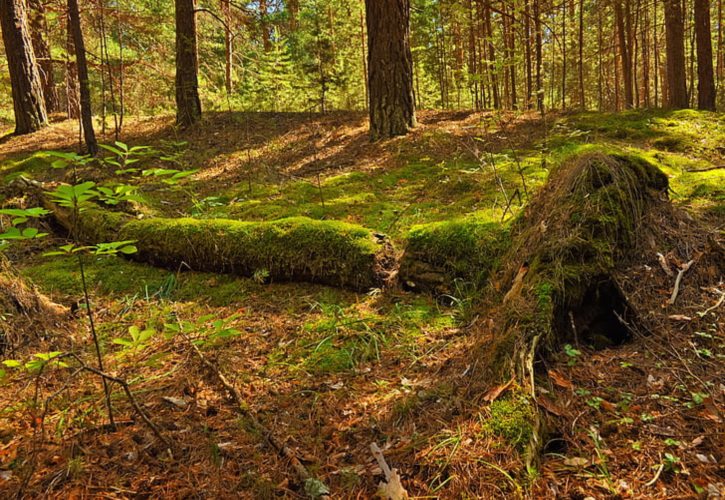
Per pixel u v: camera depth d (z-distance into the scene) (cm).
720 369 250
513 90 1088
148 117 1252
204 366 311
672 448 204
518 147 722
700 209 397
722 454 198
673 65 1125
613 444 211
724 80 1884
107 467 222
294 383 291
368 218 522
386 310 371
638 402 234
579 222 310
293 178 706
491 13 1463
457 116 981
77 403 278
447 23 1559
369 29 838
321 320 366
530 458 198
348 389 280
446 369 282
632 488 188
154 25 1248
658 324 286
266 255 434
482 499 184
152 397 283
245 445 237
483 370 250
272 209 567
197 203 588
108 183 584
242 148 902
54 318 370
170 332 228
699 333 272
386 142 823
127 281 457
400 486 192
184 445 238
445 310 362
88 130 820
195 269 471
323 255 417
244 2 1499
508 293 304
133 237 493
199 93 1171
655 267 316
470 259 377
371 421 247
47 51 1392
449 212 497
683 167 575
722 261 319
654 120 809
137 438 243
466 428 215
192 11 1045
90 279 460
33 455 220
